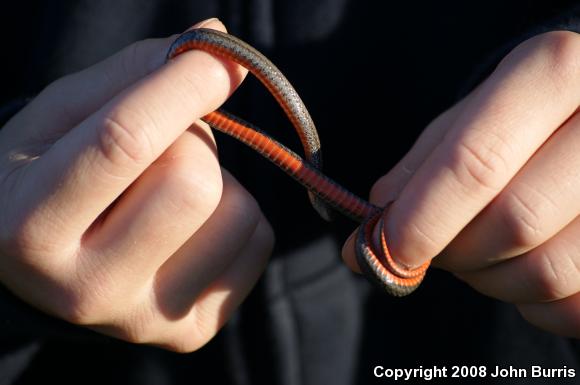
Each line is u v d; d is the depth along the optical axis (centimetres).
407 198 65
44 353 79
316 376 78
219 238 69
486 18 78
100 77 69
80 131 64
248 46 69
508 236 65
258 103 76
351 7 77
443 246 65
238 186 70
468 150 64
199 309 71
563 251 66
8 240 66
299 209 77
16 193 66
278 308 77
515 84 65
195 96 64
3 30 77
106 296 67
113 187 64
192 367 79
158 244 66
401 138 79
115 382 79
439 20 78
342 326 79
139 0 77
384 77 78
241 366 78
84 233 67
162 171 66
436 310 80
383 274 67
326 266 78
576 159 65
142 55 69
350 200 71
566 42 66
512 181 65
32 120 70
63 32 77
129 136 64
